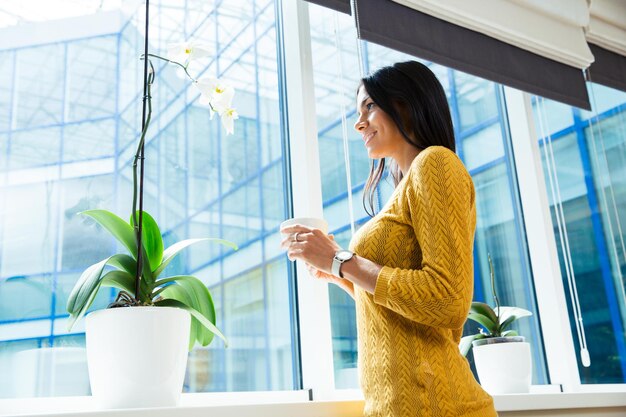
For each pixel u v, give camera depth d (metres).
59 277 1.62
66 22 1.80
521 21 2.58
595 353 2.61
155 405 1.22
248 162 2.02
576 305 2.61
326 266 1.26
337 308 2.06
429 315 1.14
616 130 3.08
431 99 1.41
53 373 1.55
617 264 2.84
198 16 2.04
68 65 1.77
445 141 1.40
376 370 1.21
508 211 2.65
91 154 1.75
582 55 2.76
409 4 2.25
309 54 2.10
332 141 2.17
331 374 1.84
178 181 1.87
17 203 1.62
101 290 1.66
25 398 1.45
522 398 1.89
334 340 2.01
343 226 2.12
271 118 2.10
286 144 2.10
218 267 1.87
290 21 2.14
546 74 2.65
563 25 2.77
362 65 2.18
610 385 2.53
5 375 1.50
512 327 2.50
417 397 1.14
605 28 2.95
